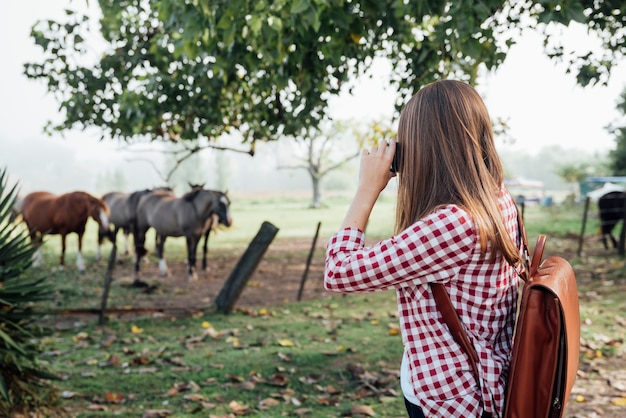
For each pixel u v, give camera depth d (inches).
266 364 212.5
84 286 409.1
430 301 59.4
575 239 662.5
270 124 378.6
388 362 214.7
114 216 584.7
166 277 466.0
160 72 370.0
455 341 58.8
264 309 319.6
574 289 65.0
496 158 63.2
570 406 172.4
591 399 177.8
